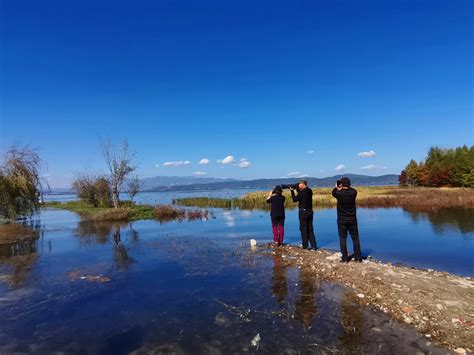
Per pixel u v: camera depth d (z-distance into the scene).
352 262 9.33
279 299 6.85
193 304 6.72
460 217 21.00
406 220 20.27
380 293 6.85
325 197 38.38
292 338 5.17
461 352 4.66
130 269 9.65
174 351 4.88
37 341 5.30
